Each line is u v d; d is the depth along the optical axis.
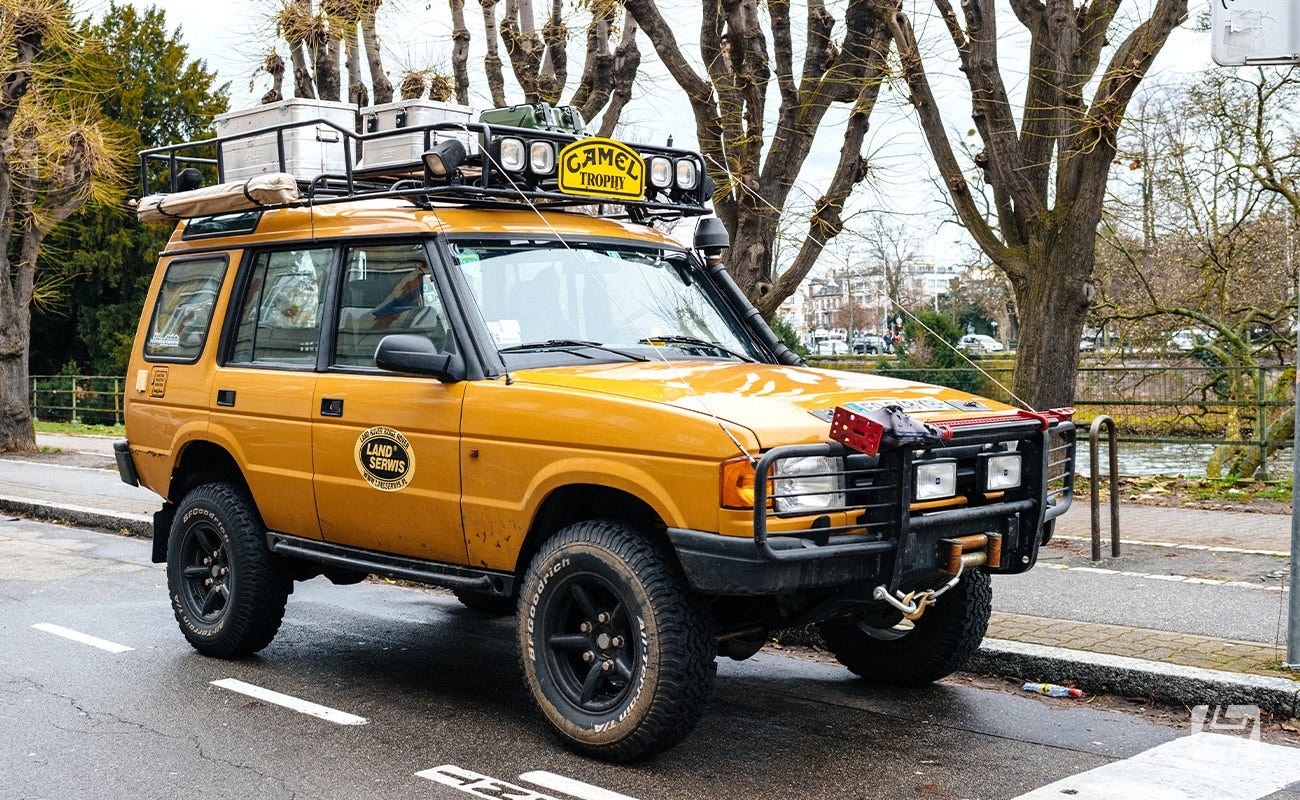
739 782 4.55
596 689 4.83
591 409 4.70
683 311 5.99
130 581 8.96
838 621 5.39
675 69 11.90
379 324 5.66
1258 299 18.66
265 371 6.15
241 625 6.33
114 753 4.92
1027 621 6.59
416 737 5.12
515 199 5.69
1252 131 16.64
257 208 6.41
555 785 4.51
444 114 7.33
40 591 8.55
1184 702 5.47
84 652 6.68
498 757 4.85
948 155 11.27
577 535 4.77
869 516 4.51
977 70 11.02
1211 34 5.58
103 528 11.86
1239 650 5.91
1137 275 18.16
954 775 4.63
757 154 11.71
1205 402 13.29
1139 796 4.38
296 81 14.88
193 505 6.54
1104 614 6.75
